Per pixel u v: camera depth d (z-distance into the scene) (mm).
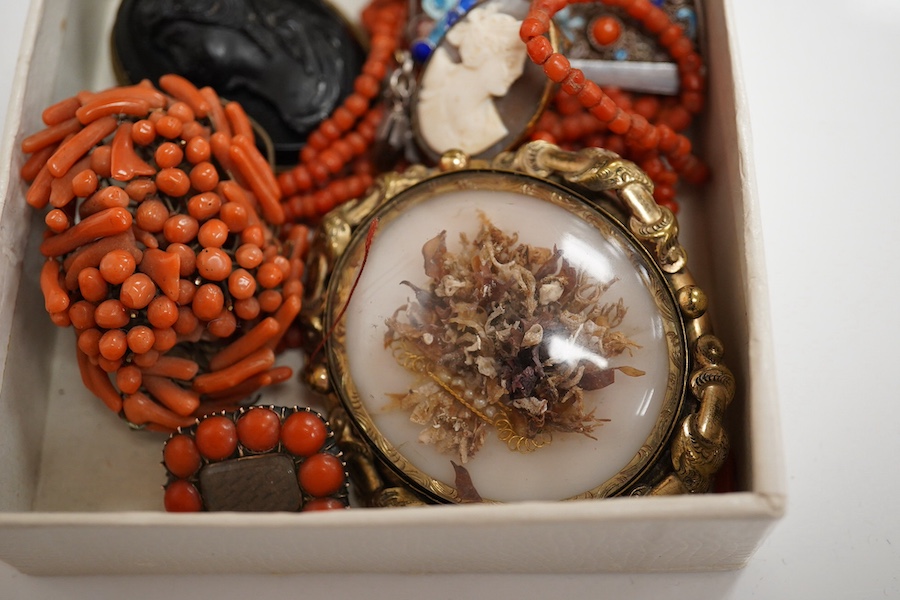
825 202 206
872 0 218
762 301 170
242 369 187
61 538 167
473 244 189
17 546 170
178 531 164
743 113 183
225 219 184
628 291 185
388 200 194
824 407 194
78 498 198
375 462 188
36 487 198
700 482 179
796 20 217
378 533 163
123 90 189
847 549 187
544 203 191
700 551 172
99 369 188
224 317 184
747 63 215
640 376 182
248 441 180
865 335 198
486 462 182
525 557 176
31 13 192
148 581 188
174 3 210
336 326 189
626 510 156
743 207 177
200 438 180
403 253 190
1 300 183
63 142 186
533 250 187
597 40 209
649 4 206
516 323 182
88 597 188
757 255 173
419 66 217
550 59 191
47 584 188
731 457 184
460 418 182
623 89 212
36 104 194
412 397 184
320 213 213
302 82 213
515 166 197
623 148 210
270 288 189
